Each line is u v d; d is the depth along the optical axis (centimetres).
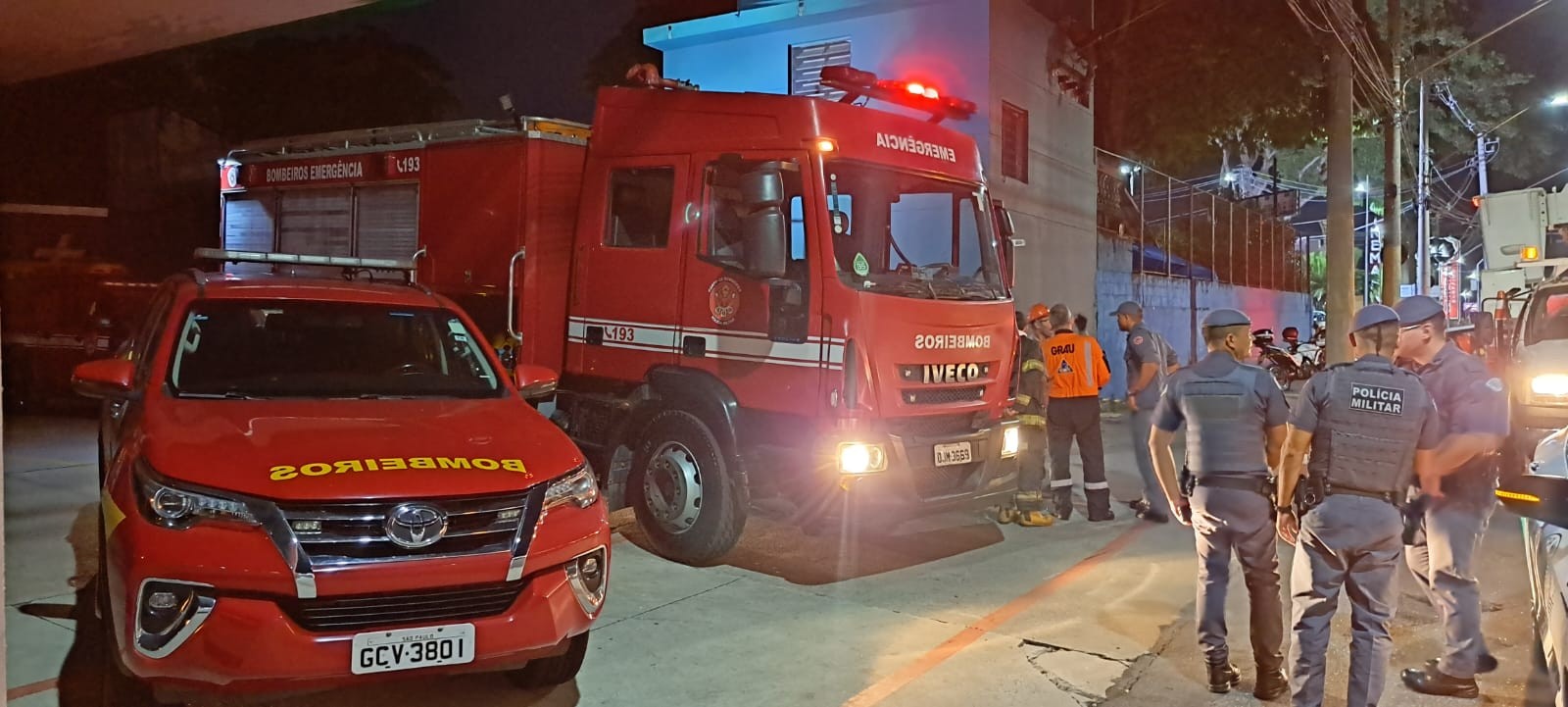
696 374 660
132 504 381
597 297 716
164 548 364
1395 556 425
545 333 741
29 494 860
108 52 791
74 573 632
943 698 473
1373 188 3997
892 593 633
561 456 439
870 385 606
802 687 482
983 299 683
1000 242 731
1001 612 601
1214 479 471
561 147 752
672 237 675
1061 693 482
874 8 1406
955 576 676
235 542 365
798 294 617
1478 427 448
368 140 856
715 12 1870
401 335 544
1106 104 2339
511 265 734
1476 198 1725
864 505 605
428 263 801
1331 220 1659
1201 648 488
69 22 706
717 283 650
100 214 1712
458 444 425
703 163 660
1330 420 429
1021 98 1470
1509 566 723
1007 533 806
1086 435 853
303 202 912
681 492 670
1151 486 853
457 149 783
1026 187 1498
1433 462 428
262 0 669
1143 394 851
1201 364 484
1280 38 2159
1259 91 2311
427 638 379
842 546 748
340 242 877
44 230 1659
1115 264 1895
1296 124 2530
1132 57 2273
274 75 1870
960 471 666
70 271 1399
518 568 396
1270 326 2925
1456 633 482
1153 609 609
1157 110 2347
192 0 671
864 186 646
